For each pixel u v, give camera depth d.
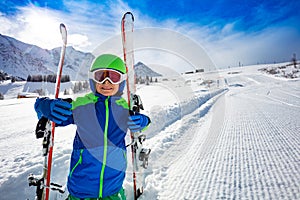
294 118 6.39
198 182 2.66
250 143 4.18
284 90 18.16
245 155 3.53
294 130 4.96
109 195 1.73
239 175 2.80
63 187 2.53
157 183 2.65
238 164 3.17
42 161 3.19
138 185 2.30
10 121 7.86
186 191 2.45
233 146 4.05
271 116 6.94
